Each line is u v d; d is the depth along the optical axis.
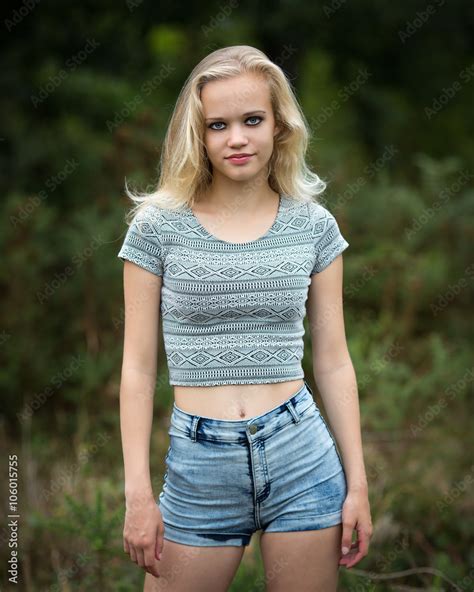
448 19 11.34
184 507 2.88
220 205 2.96
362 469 2.99
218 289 2.83
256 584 3.84
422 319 7.43
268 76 2.93
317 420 2.96
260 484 2.84
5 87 8.80
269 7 10.32
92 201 7.93
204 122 2.90
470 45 11.85
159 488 5.02
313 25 10.63
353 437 3.02
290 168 3.05
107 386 6.14
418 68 12.00
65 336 6.68
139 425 2.86
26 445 5.51
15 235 6.71
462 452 5.40
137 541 2.79
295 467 2.87
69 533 4.16
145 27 9.85
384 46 11.65
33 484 4.82
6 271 6.61
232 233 2.92
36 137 8.44
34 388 6.23
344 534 2.90
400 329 6.97
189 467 2.86
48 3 8.96
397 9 10.84
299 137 3.04
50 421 6.15
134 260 2.89
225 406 2.84
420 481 5.05
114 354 6.31
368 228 7.65
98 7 9.21
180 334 2.88
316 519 2.87
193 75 2.92
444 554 4.36
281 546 2.88
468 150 11.84
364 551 2.96
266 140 2.90
